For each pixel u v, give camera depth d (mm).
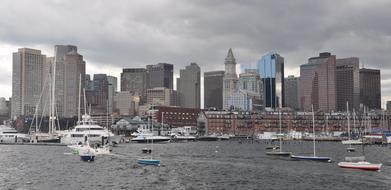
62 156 147875
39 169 110438
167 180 92188
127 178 94938
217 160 136750
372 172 103688
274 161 132500
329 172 103625
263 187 83562
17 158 140500
